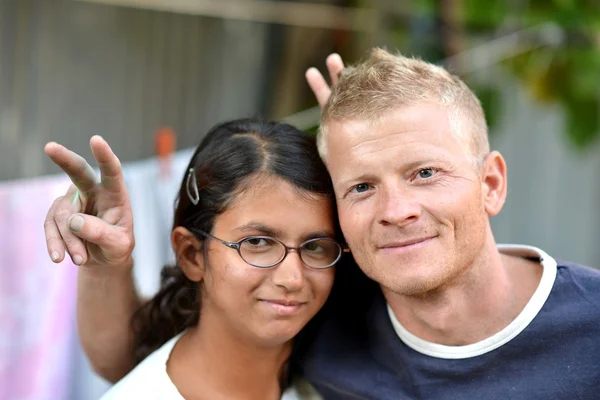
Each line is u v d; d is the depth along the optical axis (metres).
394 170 1.47
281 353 1.72
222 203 1.57
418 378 1.61
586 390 1.49
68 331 2.24
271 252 1.57
